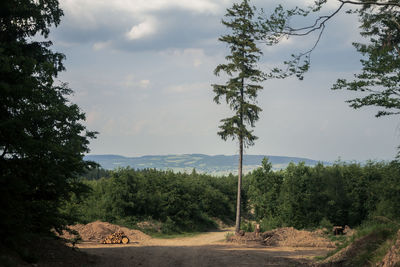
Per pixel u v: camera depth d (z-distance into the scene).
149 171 54.06
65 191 13.29
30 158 11.38
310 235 27.97
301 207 35.03
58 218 13.88
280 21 10.43
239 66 32.88
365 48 17.42
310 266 13.88
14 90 10.16
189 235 42.69
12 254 10.38
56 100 14.77
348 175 35.50
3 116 10.62
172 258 17.45
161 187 50.72
